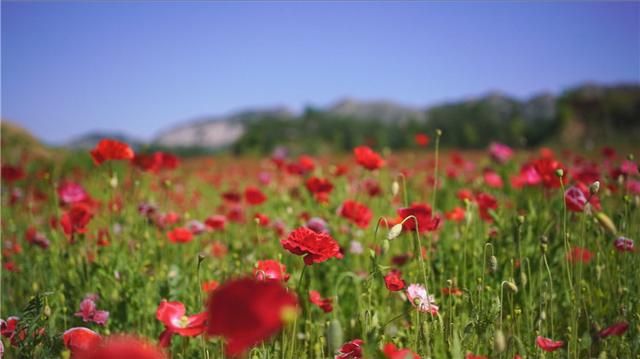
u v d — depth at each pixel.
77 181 8.20
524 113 50.41
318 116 55.62
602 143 31.28
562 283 3.07
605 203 3.78
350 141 50.59
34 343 1.99
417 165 9.34
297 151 29.27
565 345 2.64
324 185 4.14
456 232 3.91
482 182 5.58
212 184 8.12
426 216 2.63
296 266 3.27
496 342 1.83
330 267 3.50
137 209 4.26
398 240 4.00
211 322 1.06
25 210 5.10
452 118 50.06
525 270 3.06
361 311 2.33
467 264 3.30
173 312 1.93
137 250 3.50
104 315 2.70
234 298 1.06
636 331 2.50
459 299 2.69
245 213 5.11
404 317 2.89
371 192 4.63
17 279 3.62
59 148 13.06
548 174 3.50
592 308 2.88
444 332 2.25
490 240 3.28
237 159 16.70
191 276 3.44
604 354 2.19
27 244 4.21
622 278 3.04
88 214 3.36
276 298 1.06
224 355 1.93
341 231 4.11
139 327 2.86
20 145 11.60
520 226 2.75
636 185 3.77
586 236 3.37
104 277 3.18
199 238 4.29
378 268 2.35
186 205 5.82
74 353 1.89
